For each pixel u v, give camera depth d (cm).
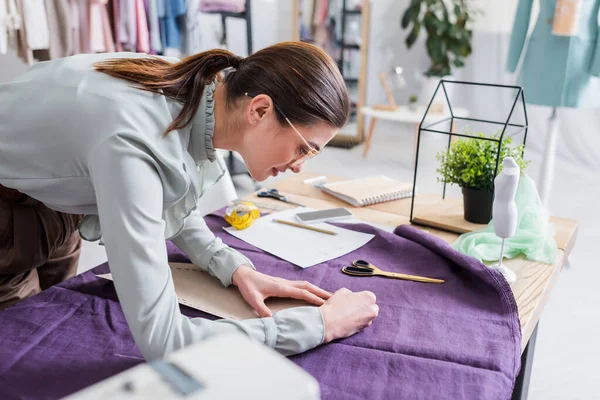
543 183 275
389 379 80
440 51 450
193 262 113
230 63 95
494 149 133
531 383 183
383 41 512
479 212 134
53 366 83
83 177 91
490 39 457
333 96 89
